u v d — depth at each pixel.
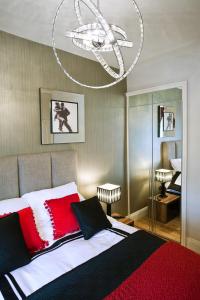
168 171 3.01
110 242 1.88
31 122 2.32
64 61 2.61
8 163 2.07
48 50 2.45
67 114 2.63
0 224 1.55
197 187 2.67
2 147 2.11
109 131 3.23
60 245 1.83
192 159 2.70
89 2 1.07
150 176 3.24
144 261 1.52
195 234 2.72
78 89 2.77
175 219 2.97
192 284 1.28
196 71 2.61
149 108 3.18
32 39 2.29
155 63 3.03
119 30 1.34
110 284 1.30
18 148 2.22
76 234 2.02
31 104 2.31
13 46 2.16
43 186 2.34
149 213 3.29
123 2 1.69
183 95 2.71
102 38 1.29
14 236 1.55
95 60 2.96
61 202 2.11
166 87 2.90
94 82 2.97
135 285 1.27
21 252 1.53
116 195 2.88
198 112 2.62
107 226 2.12
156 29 2.14
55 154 2.47
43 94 2.39
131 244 1.76
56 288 1.28
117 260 1.54
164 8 1.78
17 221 1.65
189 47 2.63
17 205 1.97
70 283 1.32
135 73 3.30
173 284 1.27
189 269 1.41
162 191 3.11
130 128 3.47
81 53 2.70
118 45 1.25
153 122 3.14
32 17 1.88
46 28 2.06
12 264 1.46
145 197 3.33
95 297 1.20
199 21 2.00
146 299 1.16
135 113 3.38
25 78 2.26
